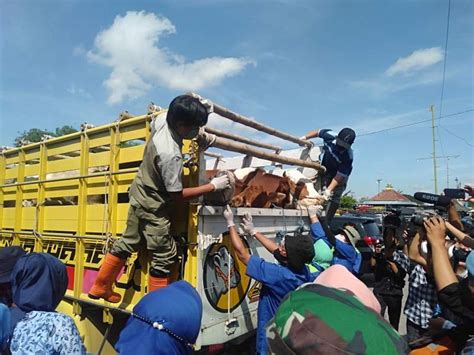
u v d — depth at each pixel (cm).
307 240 304
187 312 171
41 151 448
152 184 287
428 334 258
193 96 296
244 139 414
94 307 357
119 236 339
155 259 292
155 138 286
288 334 107
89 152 385
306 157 536
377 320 110
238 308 341
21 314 189
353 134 491
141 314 172
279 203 432
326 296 116
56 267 200
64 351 171
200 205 301
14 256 242
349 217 1010
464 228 396
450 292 230
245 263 311
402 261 488
